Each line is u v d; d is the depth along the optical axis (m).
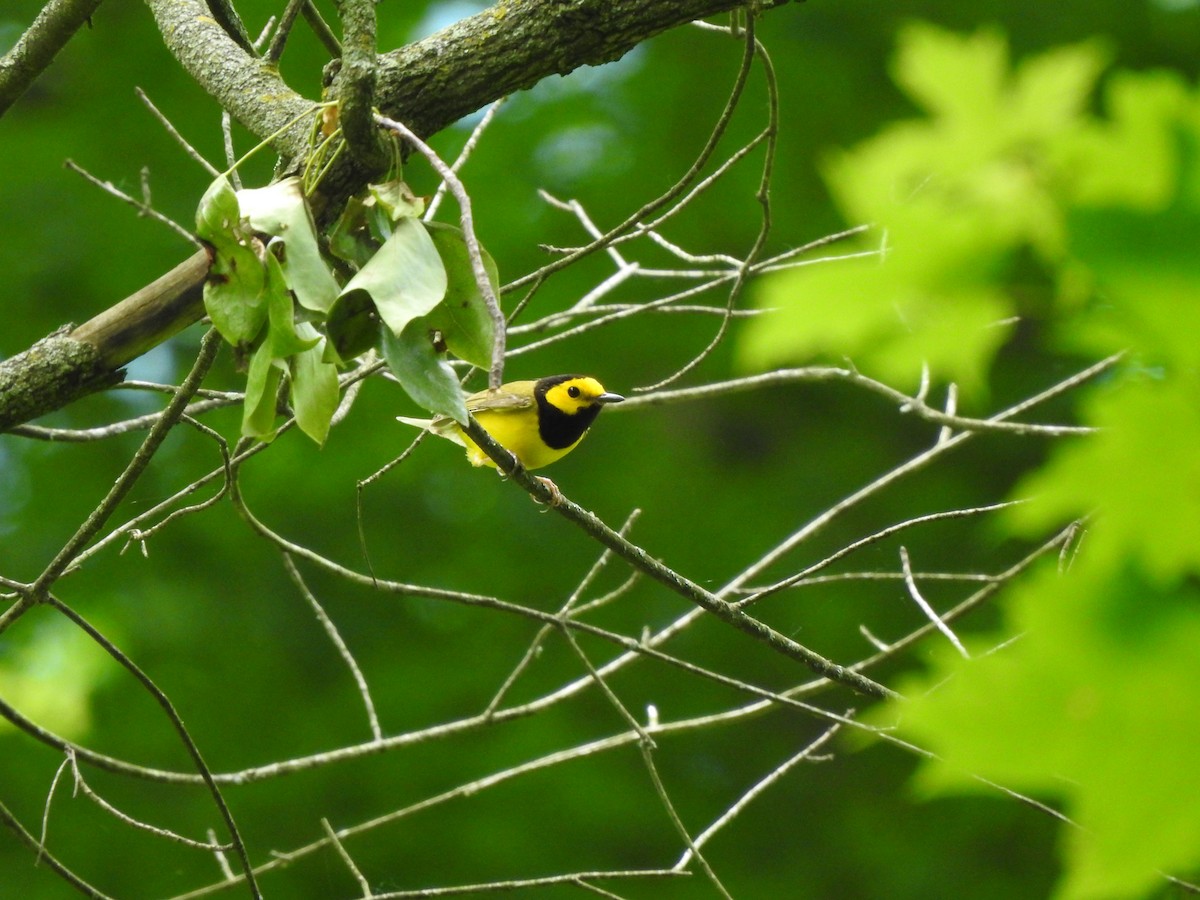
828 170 1.61
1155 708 1.38
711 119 16.84
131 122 16.56
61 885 13.73
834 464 18.00
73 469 15.93
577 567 16.58
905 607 16.39
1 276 16.02
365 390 16.02
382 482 15.87
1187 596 1.39
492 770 15.05
